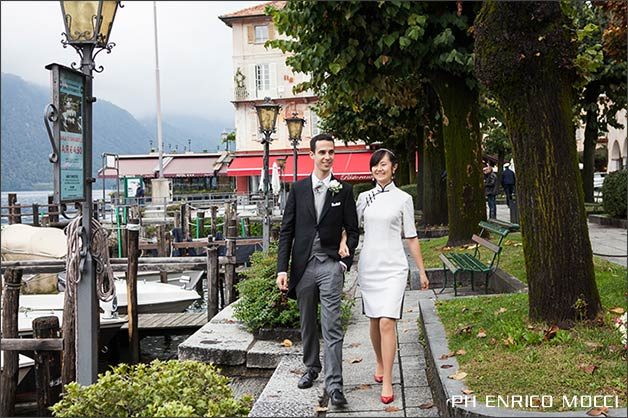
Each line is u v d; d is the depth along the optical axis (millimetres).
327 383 5488
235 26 51594
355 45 12172
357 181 49750
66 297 8266
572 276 5664
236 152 52031
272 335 8031
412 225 5609
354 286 12070
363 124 25328
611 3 10984
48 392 8516
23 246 18484
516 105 5723
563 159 5676
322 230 5676
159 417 4008
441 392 4746
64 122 5406
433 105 17703
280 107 16438
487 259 10898
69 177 5496
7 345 8258
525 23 5547
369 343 7457
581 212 5727
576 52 5719
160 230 22734
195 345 7820
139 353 11969
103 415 4406
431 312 6891
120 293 13805
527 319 5914
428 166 18344
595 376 4551
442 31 12461
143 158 55500
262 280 8352
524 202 5816
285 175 47969
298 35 12984
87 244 5859
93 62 5762
